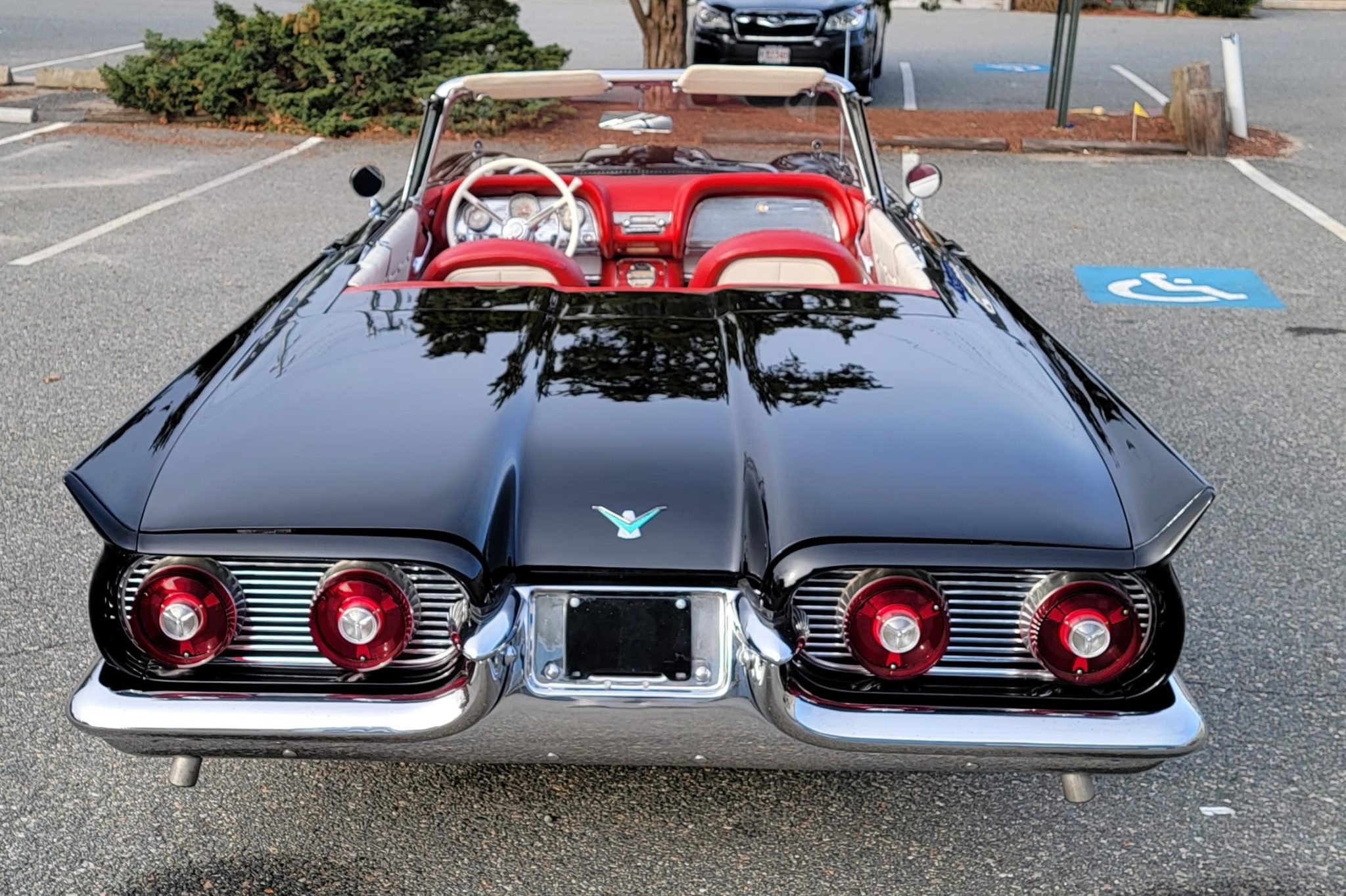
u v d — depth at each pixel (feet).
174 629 6.38
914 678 6.64
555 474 6.82
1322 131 35.19
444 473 6.76
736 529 6.56
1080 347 17.99
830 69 35.45
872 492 6.64
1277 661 10.21
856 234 13.38
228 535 6.37
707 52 35.88
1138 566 6.36
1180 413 15.52
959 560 6.33
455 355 8.23
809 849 8.09
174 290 20.17
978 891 7.72
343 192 27.45
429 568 6.52
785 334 8.69
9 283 20.39
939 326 8.94
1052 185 28.81
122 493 6.63
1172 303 20.15
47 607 10.82
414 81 33.96
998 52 51.57
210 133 33.86
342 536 6.37
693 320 9.02
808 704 6.53
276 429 7.16
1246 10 66.59
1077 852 8.06
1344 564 11.80
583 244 13.76
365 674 6.66
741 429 7.27
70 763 8.81
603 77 12.62
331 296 9.46
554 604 6.52
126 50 47.09
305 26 34.09
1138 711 6.55
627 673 6.54
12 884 7.61
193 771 7.48
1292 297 20.58
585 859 7.98
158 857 7.90
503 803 8.52
